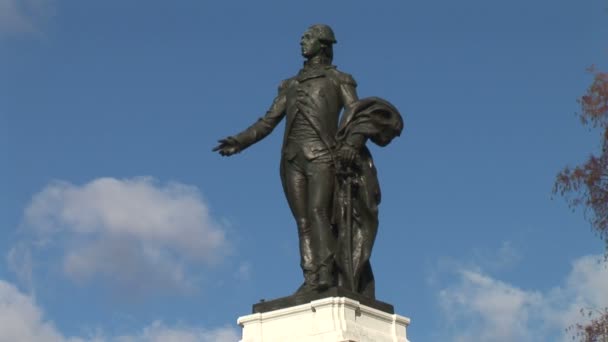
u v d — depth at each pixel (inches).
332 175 1183.6
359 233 1180.5
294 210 1192.8
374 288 1184.2
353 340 1103.6
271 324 1141.7
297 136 1198.9
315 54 1231.5
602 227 1464.1
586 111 1471.5
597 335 1466.5
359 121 1189.1
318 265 1160.2
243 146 1233.4
